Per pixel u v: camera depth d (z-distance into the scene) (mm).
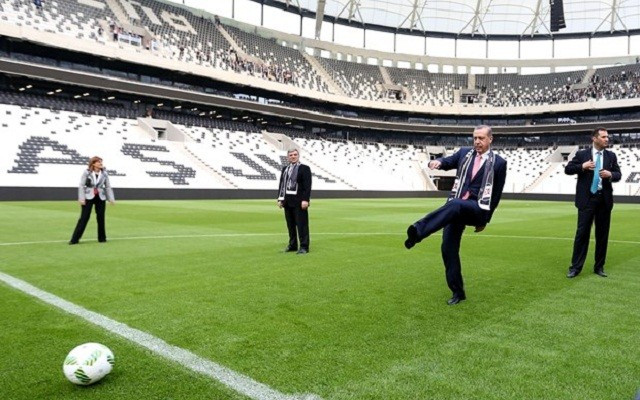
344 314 4531
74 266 7086
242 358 3379
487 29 61688
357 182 47469
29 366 3217
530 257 8273
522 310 4715
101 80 36594
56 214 17109
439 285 5863
